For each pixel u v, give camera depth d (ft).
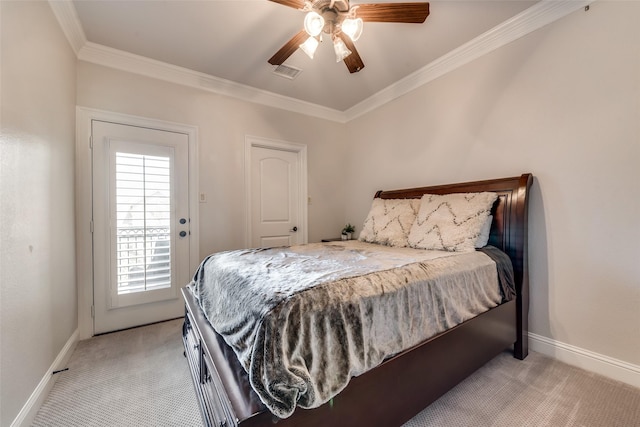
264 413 2.48
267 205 10.93
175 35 7.06
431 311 4.26
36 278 4.63
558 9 5.94
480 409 4.44
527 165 6.55
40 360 4.71
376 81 9.65
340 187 12.79
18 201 4.08
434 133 8.79
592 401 4.62
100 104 7.54
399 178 10.13
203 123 9.20
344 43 5.53
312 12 4.85
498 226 6.64
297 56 8.08
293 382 2.57
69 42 6.62
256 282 3.63
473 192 7.27
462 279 4.93
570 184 5.86
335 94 10.70
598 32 5.45
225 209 9.62
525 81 6.56
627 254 5.14
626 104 5.13
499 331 5.56
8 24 3.89
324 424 2.91
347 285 3.49
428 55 8.04
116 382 5.28
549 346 6.17
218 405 3.09
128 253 7.86
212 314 4.41
